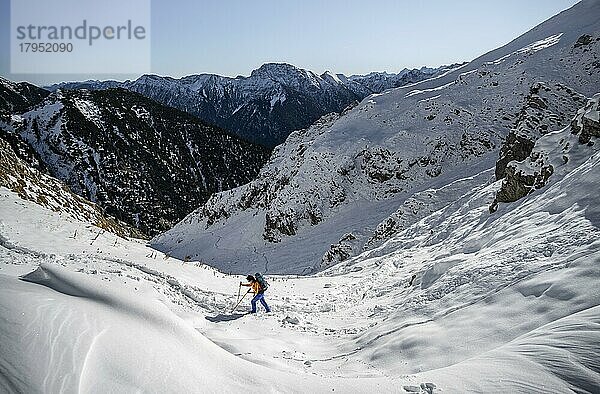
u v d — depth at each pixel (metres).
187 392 3.77
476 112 43.84
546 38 54.62
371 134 45.78
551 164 14.98
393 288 13.56
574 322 5.06
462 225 18.42
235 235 47.56
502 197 16.52
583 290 6.25
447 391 4.19
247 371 4.56
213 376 4.20
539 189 14.72
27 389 3.20
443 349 6.51
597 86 39.56
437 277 11.38
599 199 9.88
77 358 3.62
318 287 17.56
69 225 14.78
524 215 12.71
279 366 6.82
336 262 30.38
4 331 3.63
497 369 4.45
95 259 11.25
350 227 36.94
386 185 41.44
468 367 4.72
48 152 88.56
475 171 36.66
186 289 11.35
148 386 3.66
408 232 24.08
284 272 34.53
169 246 53.84
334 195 42.31
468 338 6.54
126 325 4.43
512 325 6.34
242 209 55.34
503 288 7.86
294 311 12.10
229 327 9.27
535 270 8.00
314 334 9.91
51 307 4.23
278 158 63.44
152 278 11.08
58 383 3.32
